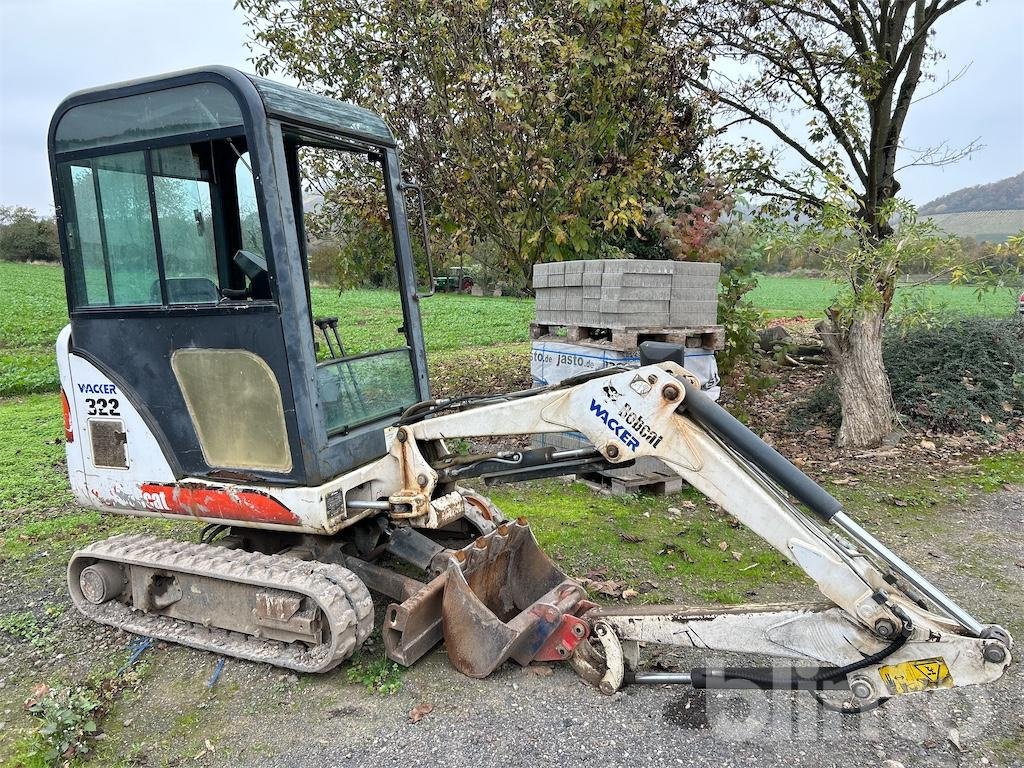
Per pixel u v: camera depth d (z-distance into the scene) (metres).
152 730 3.25
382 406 4.20
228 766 3.00
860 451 7.36
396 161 4.37
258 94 3.34
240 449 3.71
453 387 10.62
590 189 7.69
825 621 2.96
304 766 2.98
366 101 8.36
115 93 3.58
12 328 19.98
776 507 3.05
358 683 3.53
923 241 6.71
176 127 3.49
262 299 3.64
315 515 3.52
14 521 5.95
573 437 6.23
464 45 7.83
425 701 3.36
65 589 4.67
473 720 3.21
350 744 3.09
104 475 4.05
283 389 3.51
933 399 8.07
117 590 4.12
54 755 3.03
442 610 3.62
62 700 3.36
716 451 3.16
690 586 4.58
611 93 7.57
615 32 7.48
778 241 7.31
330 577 3.56
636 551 5.07
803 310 22.84
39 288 34.09
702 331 6.22
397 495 3.69
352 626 3.46
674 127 8.14
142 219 3.66
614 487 6.21
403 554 4.14
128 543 4.14
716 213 8.09
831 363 7.94
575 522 5.56
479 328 20.44
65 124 3.75
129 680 3.61
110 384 3.93
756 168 9.34
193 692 3.52
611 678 3.34
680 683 3.28
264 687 3.54
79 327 3.96
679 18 8.49
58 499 6.46
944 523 5.63
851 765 2.94
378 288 6.43
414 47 8.22
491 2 7.52
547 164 7.47
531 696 3.38
